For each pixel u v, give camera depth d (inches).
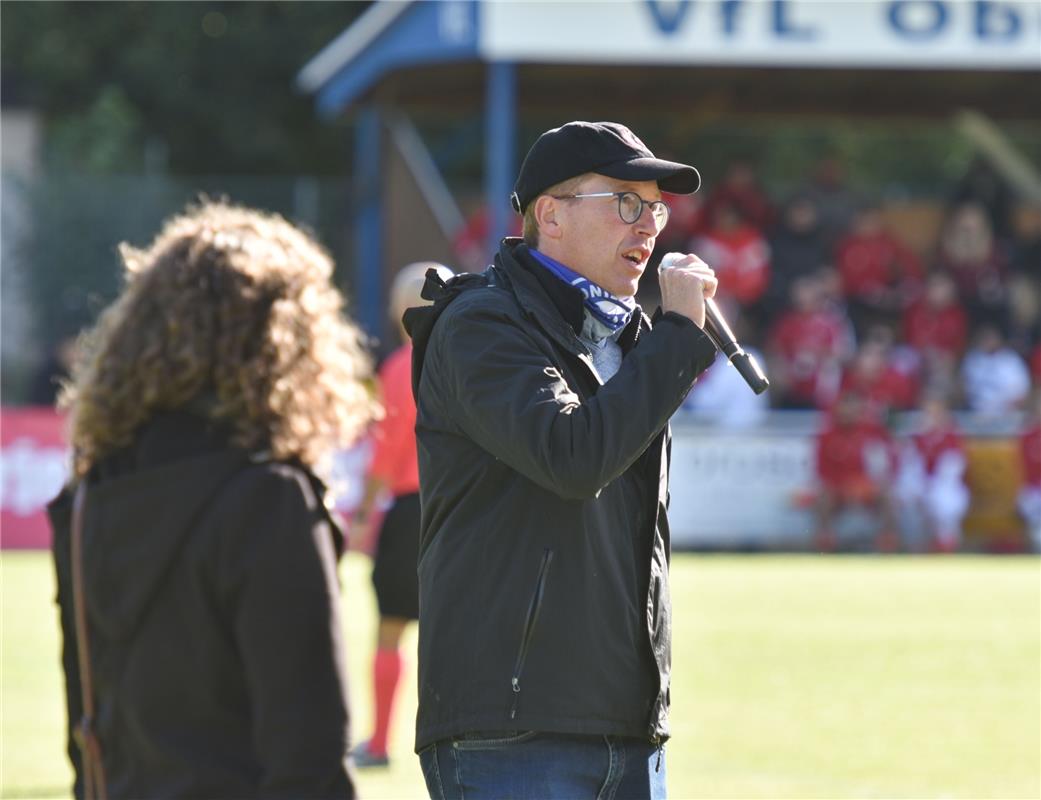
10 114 4057.6
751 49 2421.3
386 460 1016.9
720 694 1245.1
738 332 2874.0
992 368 2876.5
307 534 431.5
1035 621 1646.2
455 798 480.1
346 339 466.3
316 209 2694.4
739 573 2105.1
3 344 2539.4
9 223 2554.1
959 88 2940.5
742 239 2886.3
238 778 420.2
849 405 2534.5
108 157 3816.4
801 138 4197.8
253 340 444.5
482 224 2704.2
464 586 483.8
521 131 3636.8
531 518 481.4
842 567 2198.6
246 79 4158.5
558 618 477.1
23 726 1107.3
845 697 1235.2
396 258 2736.2
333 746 421.7
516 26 2386.8
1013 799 916.6
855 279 2928.2
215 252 451.8
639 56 2404.0
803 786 946.7
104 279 2561.5
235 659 426.9
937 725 1125.7
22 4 4111.7
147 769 426.6
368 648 1438.2
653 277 2783.0
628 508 500.1
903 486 2571.4
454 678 481.1
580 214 503.8
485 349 478.3
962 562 2298.2
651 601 498.3
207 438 437.1
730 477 2516.0
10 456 2399.1
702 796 915.4
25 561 2197.3
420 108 2913.4
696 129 3319.4
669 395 467.5
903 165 4503.0
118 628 427.2
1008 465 2610.7
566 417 462.3
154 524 426.3
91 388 445.4
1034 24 2453.2
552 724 473.1
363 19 2541.8
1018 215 3078.2
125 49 4153.5
